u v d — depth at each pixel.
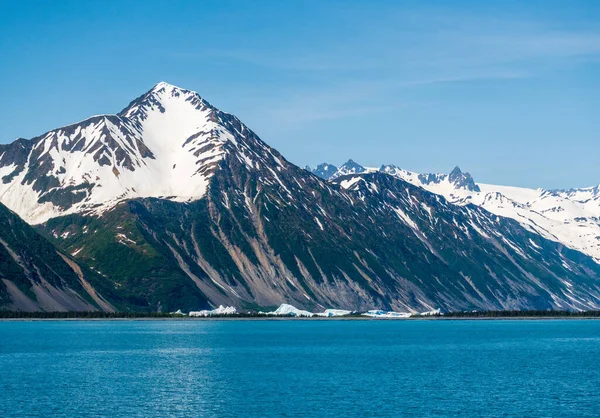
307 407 165.75
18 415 156.38
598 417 157.50
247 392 184.25
